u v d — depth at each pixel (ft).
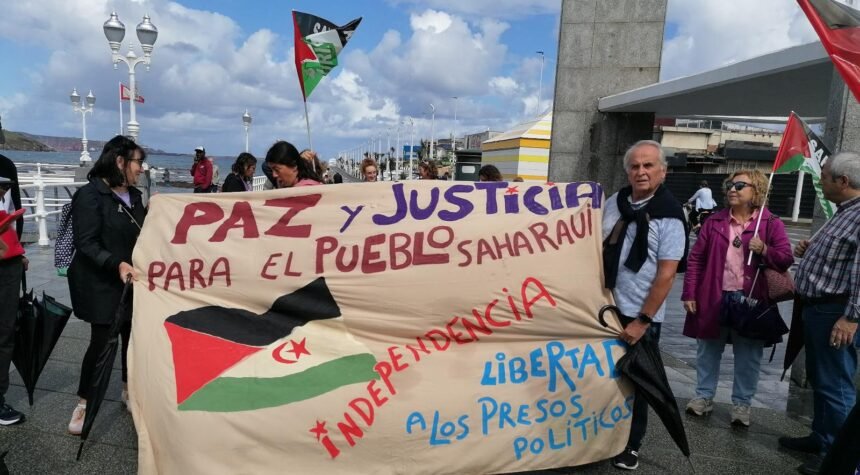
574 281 10.49
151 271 10.38
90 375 11.20
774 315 12.09
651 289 10.09
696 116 31.89
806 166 14.32
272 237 10.52
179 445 8.88
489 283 10.37
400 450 9.52
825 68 16.25
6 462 10.21
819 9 10.80
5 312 11.18
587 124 29.55
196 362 9.50
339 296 10.28
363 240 10.44
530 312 10.41
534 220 10.68
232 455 8.92
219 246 10.45
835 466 9.03
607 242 10.76
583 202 10.82
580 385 10.39
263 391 9.32
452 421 9.76
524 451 10.09
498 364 10.25
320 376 9.63
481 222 10.59
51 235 35.68
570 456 10.34
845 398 10.97
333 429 9.30
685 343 20.77
